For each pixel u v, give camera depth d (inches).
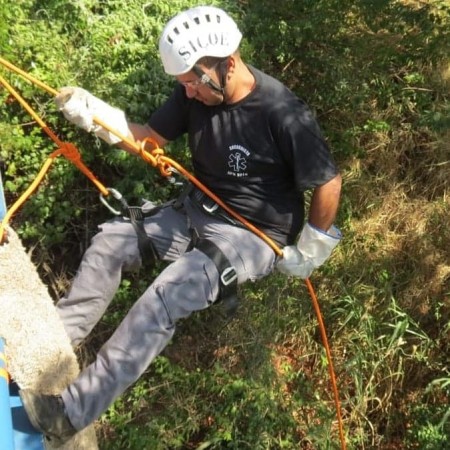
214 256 108.6
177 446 154.3
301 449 161.0
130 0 156.3
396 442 167.5
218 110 109.3
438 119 164.2
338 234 117.9
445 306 168.9
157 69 148.2
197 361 162.6
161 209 117.5
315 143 108.2
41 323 100.5
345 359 167.8
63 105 108.1
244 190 113.0
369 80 174.4
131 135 113.8
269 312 163.0
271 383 160.2
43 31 146.8
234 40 104.7
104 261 111.0
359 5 163.0
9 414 76.1
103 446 151.7
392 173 175.6
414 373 169.2
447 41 170.7
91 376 100.8
